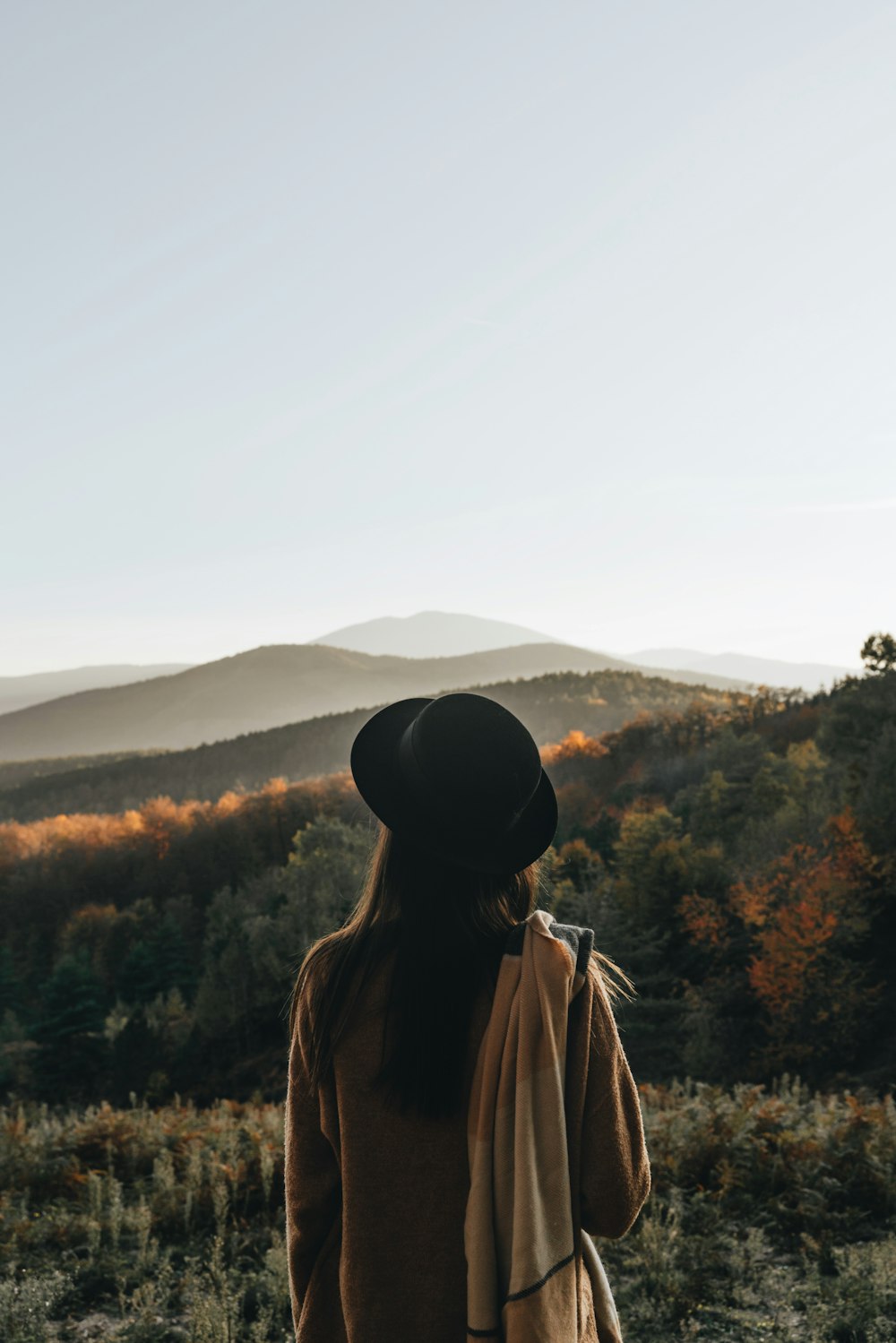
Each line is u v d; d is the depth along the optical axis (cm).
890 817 4162
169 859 11600
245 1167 577
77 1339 403
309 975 135
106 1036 5303
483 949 129
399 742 147
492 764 131
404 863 133
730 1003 3822
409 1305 120
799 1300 404
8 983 7425
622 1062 132
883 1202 518
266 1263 451
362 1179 123
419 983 125
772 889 4209
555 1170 118
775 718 10538
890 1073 3055
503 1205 117
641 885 4778
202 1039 5253
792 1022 3431
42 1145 677
